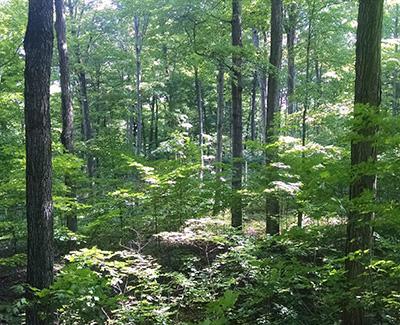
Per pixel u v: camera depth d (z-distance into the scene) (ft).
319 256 24.21
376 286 17.51
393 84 55.47
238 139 37.99
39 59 19.76
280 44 34.78
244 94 97.04
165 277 26.11
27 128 19.90
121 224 30.86
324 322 20.58
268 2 47.39
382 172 14.07
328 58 38.93
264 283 20.98
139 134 76.64
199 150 40.55
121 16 65.77
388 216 13.75
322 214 19.43
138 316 18.93
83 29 79.10
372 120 13.55
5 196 30.66
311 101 34.09
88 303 16.30
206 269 23.50
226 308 9.65
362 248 17.66
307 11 35.63
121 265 20.15
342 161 20.12
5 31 41.78
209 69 58.59
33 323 18.43
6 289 27.35
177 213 28.81
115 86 90.17
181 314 22.44
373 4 18.67
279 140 28.68
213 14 40.42
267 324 20.68
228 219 39.58
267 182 27.84
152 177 28.32
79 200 40.16
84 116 78.18
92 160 55.62
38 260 19.56
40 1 19.60
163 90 90.84
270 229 29.68
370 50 18.79
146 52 86.43
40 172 19.83
